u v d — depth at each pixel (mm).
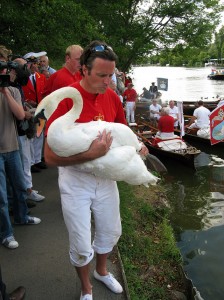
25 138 4527
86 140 2348
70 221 2590
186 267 5605
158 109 15031
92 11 18250
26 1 10383
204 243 6398
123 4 18922
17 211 4234
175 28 21688
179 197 8688
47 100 2359
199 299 3885
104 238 2867
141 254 4613
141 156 2779
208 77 52344
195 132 14023
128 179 2535
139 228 5496
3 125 3650
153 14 20891
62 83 4152
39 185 5473
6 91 3486
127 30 20438
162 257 4836
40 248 3859
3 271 3480
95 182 2592
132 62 22828
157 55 22703
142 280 4086
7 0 9906
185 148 11102
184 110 18125
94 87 2439
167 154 11047
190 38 21828
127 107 14680
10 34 10594
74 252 2668
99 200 2652
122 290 3180
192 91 34812
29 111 4152
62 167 2697
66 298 3121
